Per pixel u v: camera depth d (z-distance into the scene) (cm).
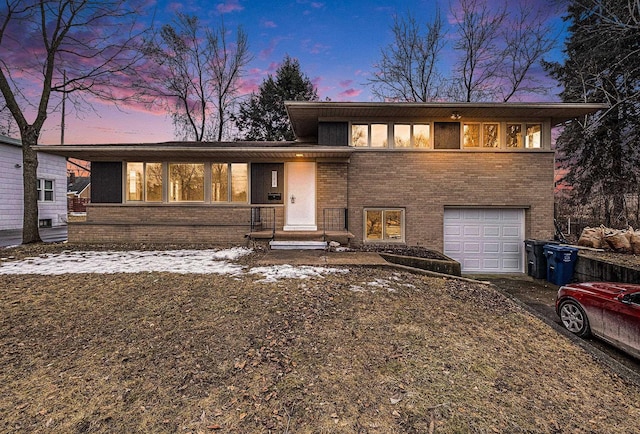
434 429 246
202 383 294
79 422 243
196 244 1012
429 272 725
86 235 1039
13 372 307
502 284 938
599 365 386
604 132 1512
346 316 449
